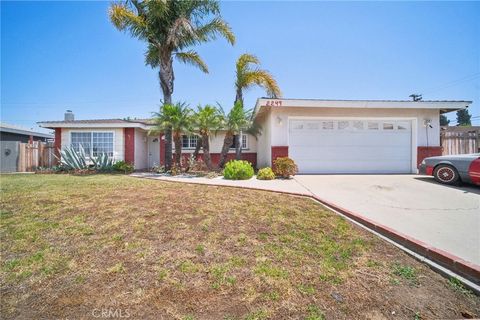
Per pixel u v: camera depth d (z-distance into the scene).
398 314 1.92
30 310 1.93
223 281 2.34
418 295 2.17
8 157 13.11
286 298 2.10
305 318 1.87
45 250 2.96
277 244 3.21
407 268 2.63
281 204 5.28
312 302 2.06
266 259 2.79
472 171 7.20
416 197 5.97
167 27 12.05
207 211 4.61
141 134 15.79
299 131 11.12
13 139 17.73
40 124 13.79
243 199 5.70
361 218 4.19
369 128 11.18
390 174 10.74
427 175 9.05
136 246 3.08
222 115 12.18
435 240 3.22
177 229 3.66
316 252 2.99
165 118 11.50
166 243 3.18
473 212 4.65
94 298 2.08
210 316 1.88
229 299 2.08
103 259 2.75
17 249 2.98
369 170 11.16
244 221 4.08
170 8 11.94
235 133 12.81
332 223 4.10
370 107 10.54
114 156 14.29
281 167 9.70
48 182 8.38
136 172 12.71
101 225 3.80
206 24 12.77
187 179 9.47
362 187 7.39
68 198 5.62
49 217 4.18
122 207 4.83
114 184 7.95
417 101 10.46
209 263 2.68
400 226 3.79
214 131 12.95
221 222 4.00
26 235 3.40
